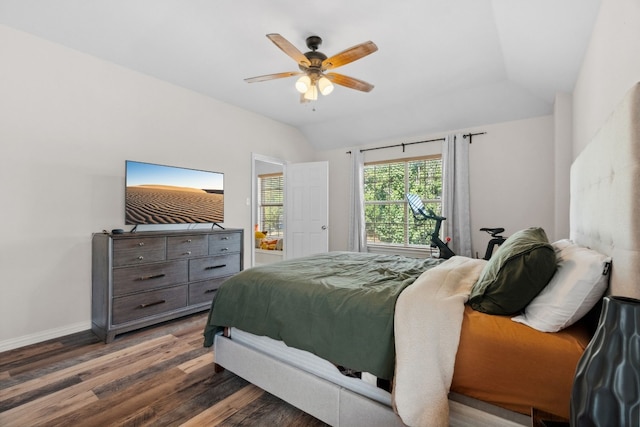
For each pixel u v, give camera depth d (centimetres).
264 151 464
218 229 366
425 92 368
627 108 99
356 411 139
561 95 313
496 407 115
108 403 169
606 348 69
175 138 351
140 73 320
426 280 153
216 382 192
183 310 302
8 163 239
